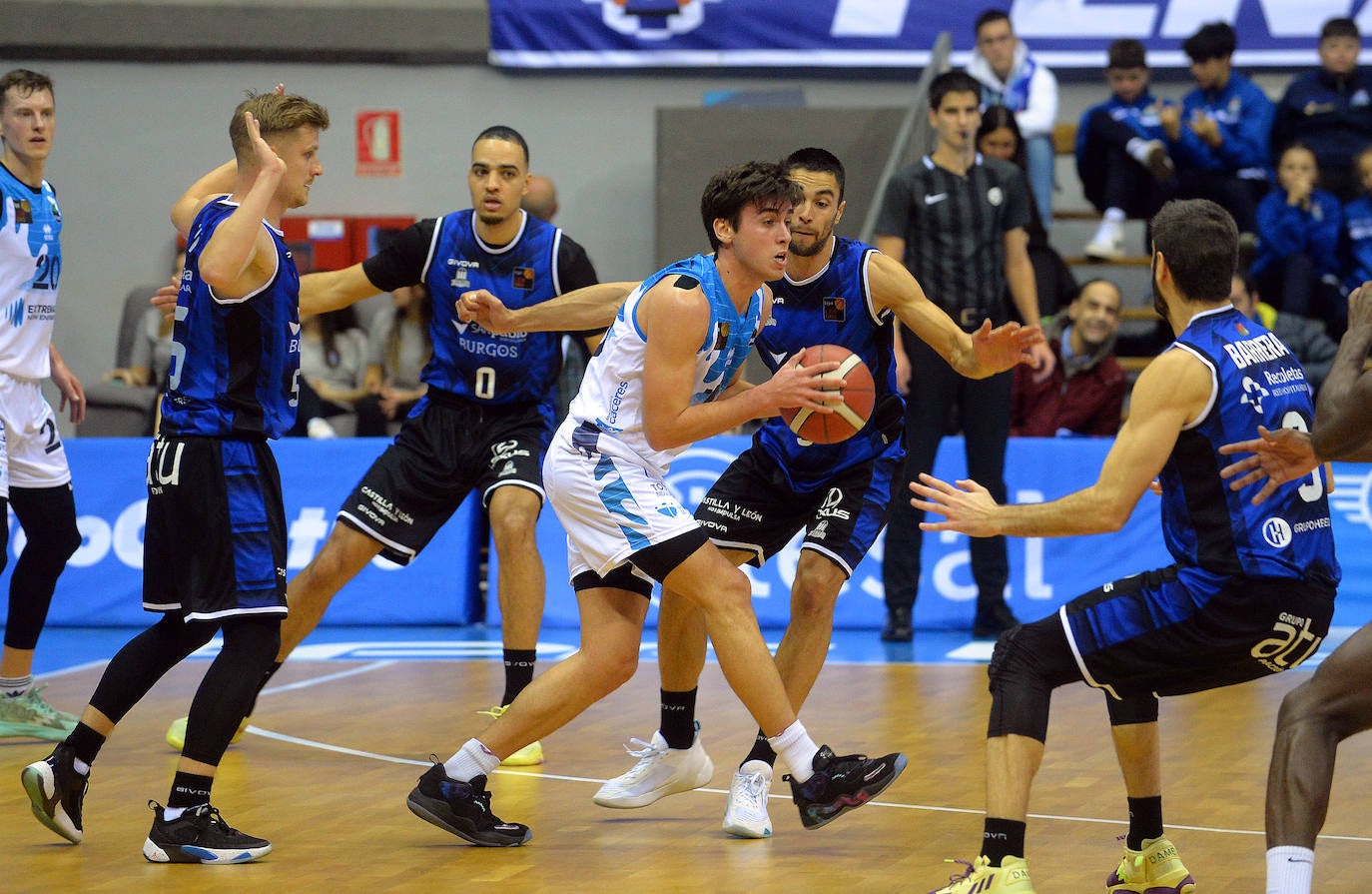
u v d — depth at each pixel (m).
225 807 11.77
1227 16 28.42
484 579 23.61
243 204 9.94
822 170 11.31
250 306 10.34
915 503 8.82
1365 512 22.17
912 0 29.03
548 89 30.12
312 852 10.41
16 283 14.08
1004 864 8.53
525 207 23.58
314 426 23.66
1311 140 26.09
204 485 10.31
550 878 9.72
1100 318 22.19
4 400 13.98
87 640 21.12
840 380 9.62
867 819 11.30
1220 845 10.40
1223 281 8.87
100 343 30.52
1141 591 8.70
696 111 27.16
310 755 13.72
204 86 30.19
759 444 11.88
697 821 11.37
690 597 10.20
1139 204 26.05
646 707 16.00
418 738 14.46
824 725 14.77
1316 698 8.05
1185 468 8.68
